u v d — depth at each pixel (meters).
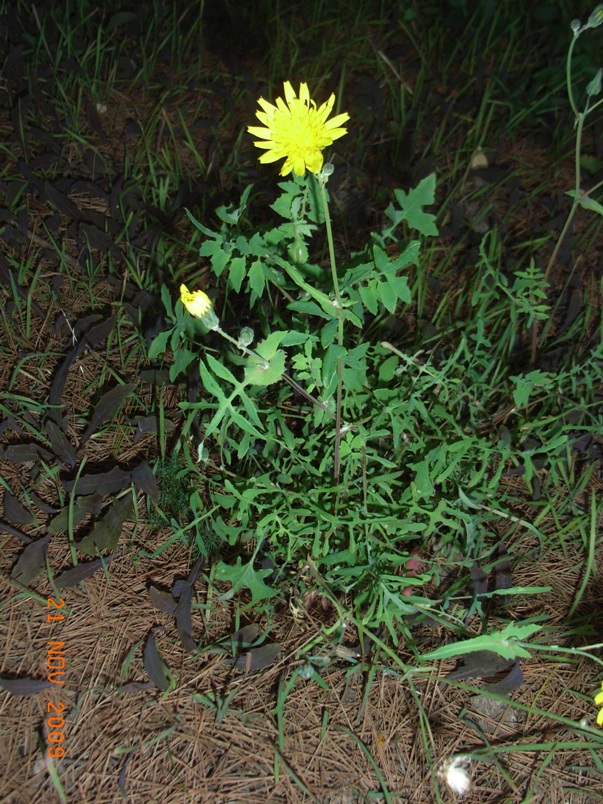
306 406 0.42
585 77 0.63
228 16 0.68
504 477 0.42
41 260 0.49
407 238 0.53
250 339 0.27
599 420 0.41
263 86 0.62
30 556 0.36
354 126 0.60
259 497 0.37
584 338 0.49
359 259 0.35
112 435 0.42
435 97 0.62
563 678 0.35
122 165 0.56
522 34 0.70
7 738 0.31
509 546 0.39
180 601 0.35
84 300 0.48
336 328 0.29
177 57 0.65
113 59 0.63
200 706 0.33
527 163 0.60
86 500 0.38
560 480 0.42
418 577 0.33
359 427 0.35
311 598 0.37
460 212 0.53
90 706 0.33
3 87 0.59
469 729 0.33
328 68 0.65
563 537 0.40
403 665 0.32
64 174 0.54
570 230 0.54
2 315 0.46
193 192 0.52
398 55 0.67
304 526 0.36
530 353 0.48
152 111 0.60
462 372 0.45
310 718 0.33
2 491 0.39
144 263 0.50
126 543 0.38
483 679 0.35
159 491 0.39
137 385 0.44
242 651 0.34
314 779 0.31
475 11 0.67
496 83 0.64
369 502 0.37
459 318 0.49
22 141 0.54
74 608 0.36
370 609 0.33
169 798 0.30
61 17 0.64
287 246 0.36
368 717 0.33
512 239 0.54
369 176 0.58
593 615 0.36
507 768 0.32
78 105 0.58
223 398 0.28
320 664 0.34
